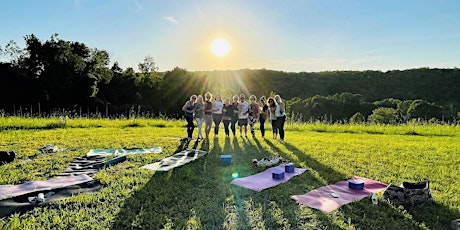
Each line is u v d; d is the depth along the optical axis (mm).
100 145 9492
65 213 4352
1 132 11953
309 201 4941
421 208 4699
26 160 7344
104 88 48094
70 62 44531
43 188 5266
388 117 35594
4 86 40000
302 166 7074
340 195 5215
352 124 18703
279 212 4523
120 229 3992
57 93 42375
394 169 6988
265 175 6363
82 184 5617
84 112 41031
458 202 4949
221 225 4156
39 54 42875
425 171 6809
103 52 52250
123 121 17484
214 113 11086
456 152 9102
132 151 8703
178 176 6148
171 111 45406
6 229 3857
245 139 11188
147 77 51375
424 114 37812
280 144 10070
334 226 4102
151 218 4277
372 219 4328
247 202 4895
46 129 13742
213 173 6488
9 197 4852
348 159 7883
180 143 10031
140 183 5719
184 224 4137
